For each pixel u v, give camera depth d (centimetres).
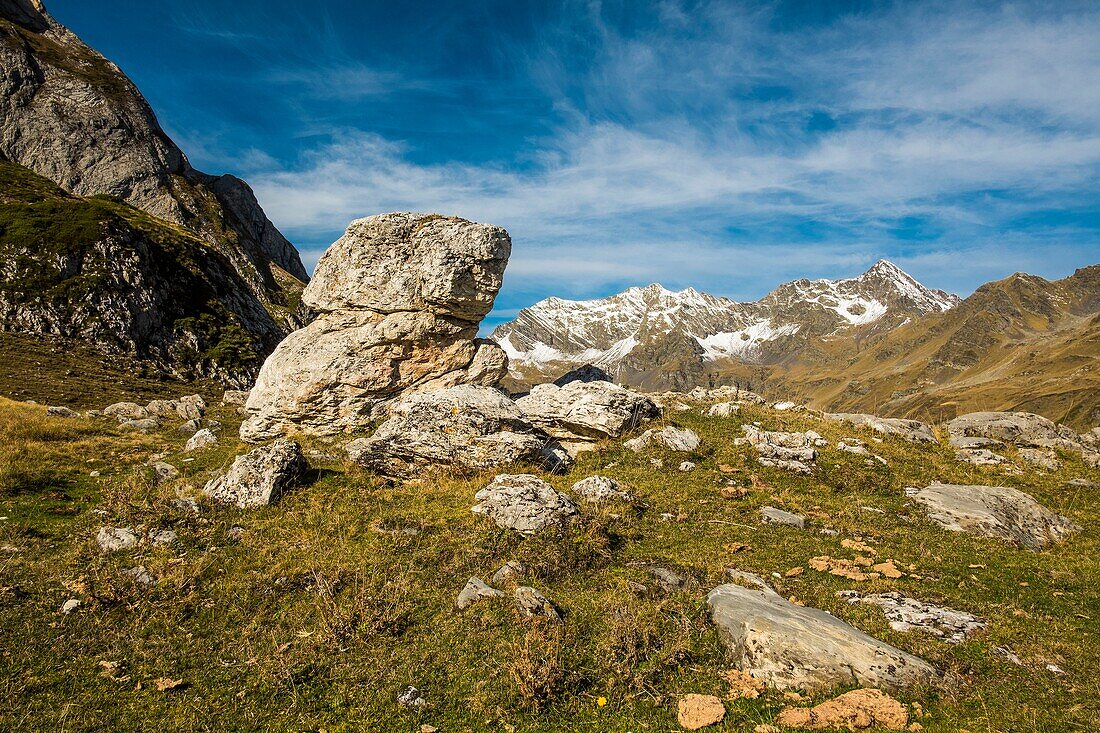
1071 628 1378
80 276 6906
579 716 1105
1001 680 1158
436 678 1216
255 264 14912
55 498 2145
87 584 1496
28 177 9600
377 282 3566
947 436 3381
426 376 3578
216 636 1370
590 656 1266
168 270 8394
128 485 2172
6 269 6575
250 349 8188
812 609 1402
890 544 1908
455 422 2462
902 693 1102
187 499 2022
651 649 1276
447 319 3588
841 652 1164
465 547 1756
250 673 1240
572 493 2216
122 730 1064
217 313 8519
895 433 3181
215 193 17188
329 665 1266
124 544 1723
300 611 1464
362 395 3447
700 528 2002
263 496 2058
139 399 5459
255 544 1781
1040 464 2875
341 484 2269
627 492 2206
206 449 2986
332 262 3712
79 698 1137
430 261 3459
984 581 1647
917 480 2602
